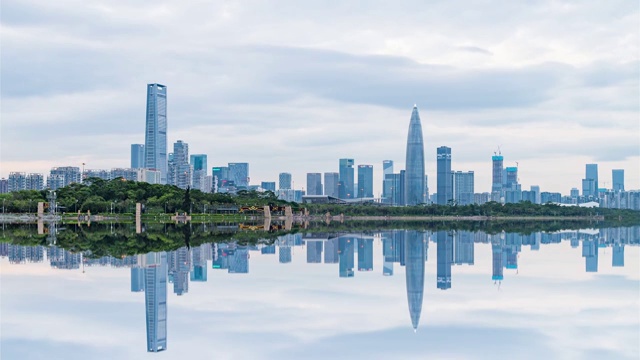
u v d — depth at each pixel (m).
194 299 58.62
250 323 48.03
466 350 40.28
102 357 38.97
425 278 74.88
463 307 54.66
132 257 99.44
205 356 39.00
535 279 73.56
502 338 43.34
